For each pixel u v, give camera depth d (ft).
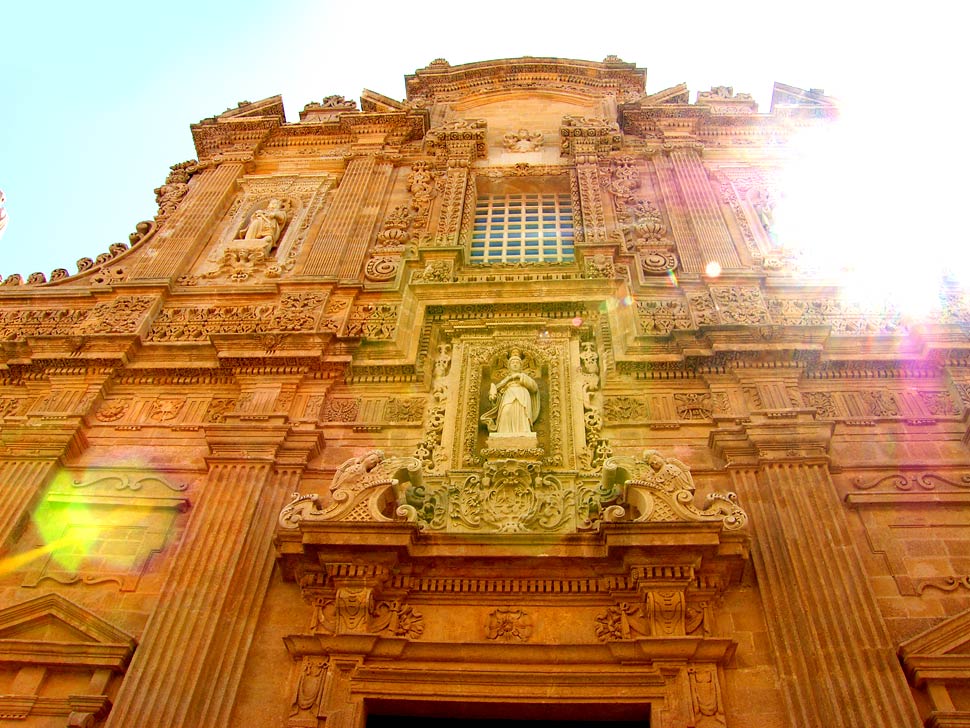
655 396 40.65
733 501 32.81
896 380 40.86
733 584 31.96
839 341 42.70
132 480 38.34
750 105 68.90
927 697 28.04
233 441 38.45
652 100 69.51
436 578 32.58
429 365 43.55
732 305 45.91
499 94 74.38
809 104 66.80
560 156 64.95
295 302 48.11
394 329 45.68
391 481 34.17
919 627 30.12
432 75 75.72
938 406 39.32
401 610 31.94
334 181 61.98
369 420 40.52
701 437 38.40
